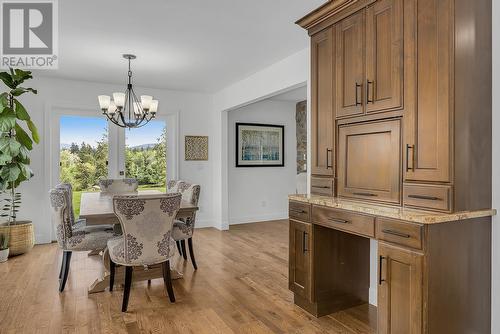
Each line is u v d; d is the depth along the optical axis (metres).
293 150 6.78
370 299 2.77
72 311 2.61
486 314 1.96
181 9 2.65
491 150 1.97
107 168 5.22
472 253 1.89
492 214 1.93
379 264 1.97
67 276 3.16
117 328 2.35
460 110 1.82
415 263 1.76
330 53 2.62
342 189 2.54
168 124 5.69
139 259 2.64
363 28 2.32
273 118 6.56
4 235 3.96
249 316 2.54
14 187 4.09
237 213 6.23
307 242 2.57
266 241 4.86
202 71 4.43
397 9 2.08
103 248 3.11
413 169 1.98
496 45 1.96
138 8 2.62
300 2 2.56
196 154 5.81
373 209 2.01
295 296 2.73
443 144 1.82
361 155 2.37
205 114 5.89
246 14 2.76
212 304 2.75
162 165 5.65
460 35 1.81
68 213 3.06
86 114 5.07
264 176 6.48
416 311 1.75
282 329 2.35
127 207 2.54
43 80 4.70
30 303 2.74
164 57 3.83
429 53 1.89
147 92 5.42
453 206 1.79
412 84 1.98
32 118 4.64
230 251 4.32
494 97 1.96
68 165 4.98
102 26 2.95
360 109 2.35
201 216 5.88
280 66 3.98
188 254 4.17
